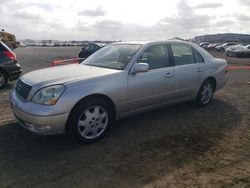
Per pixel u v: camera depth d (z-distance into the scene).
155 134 4.69
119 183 3.23
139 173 3.44
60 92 3.90
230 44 47.88
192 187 3.17
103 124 4.41
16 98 4.36
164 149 4.12
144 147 4.18
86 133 4.21
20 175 3.37
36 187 3.14
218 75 6.48
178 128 4.99
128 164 3.66
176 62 5.50
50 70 4.84
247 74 12.88
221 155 3.96
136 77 4.70
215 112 5.98
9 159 3.75
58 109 3.84
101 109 4.34
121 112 4.64
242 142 4.43
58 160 3.74
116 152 4.00
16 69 9.03
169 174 3.43
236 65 19.08
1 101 6.85
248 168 3.61
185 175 3.42
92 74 4.38
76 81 4.09
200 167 3.61
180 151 4.07
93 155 3.90
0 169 3.49
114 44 5.70
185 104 6.52
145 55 4.97
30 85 4.15
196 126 5.11
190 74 5.70
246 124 5.28
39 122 3.81
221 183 3.26
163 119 5.45
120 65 4.77
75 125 4.05
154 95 5.03
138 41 5.47
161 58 5.24
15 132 4.66
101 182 3.25
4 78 8.77
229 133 4.80
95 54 5.72
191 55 5.93
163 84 5.14
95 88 4.16
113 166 3.60
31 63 19.33
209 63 6.25
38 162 3.68
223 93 7.98
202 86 6.16
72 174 3.40
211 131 4.88
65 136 4.48
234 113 5.95
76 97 3.96
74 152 3.98
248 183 3.27
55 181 3.26
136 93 4.72
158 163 3.70
